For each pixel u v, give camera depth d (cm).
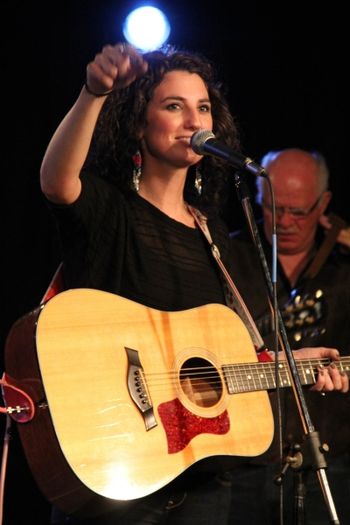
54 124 1491
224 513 924
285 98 1645
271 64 1642
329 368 987
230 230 1617
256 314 1177
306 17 1652
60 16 1501
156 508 864
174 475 830
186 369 898
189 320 909
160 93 933
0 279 1469
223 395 905
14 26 1488
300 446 896
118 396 830
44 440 806
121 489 800
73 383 816
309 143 1655
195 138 892
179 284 920
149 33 1292
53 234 1480
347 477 1141
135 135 939
